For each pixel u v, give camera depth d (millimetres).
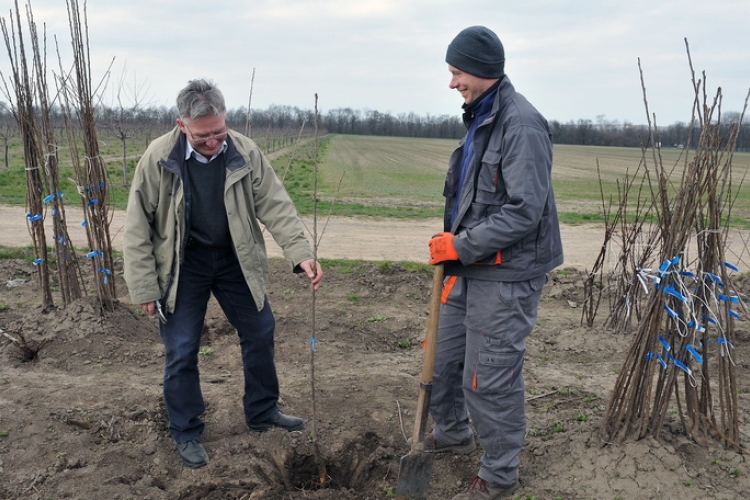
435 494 3488
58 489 3375
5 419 3955
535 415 4230
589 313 6180
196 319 3627
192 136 3178
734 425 3553
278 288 7242
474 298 3143
